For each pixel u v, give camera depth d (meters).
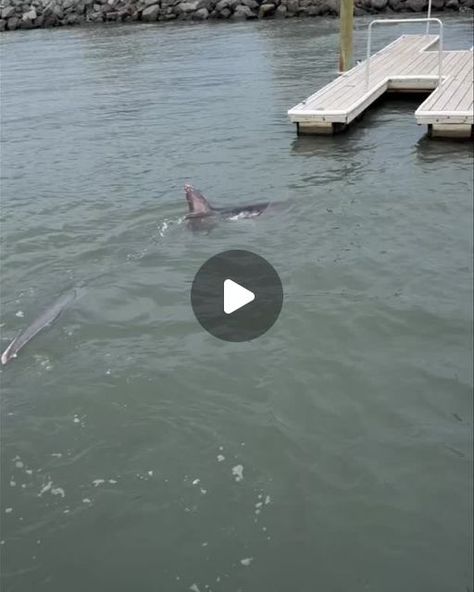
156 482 5.34
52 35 32.88
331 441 5.66
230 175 11.84
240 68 21.52
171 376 6.53
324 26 29.20
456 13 30.88
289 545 4.78
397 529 4.85
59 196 11.32
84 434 5.86
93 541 4.88
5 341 7.25
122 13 35.50
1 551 4.82
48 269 8.80
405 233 9.10
